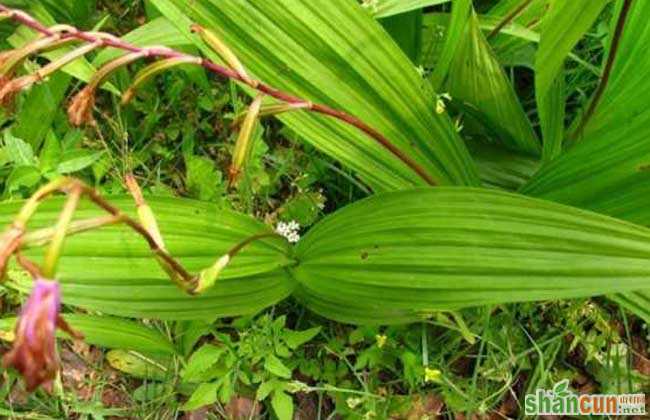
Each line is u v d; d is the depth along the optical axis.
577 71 0.48
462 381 0.43
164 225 0.33
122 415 0.41
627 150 0.35
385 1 0.39
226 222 0.34
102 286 0.34
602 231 0.30
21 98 0.45
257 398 0.40
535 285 0.31
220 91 0.49
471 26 0.37
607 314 0.45
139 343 0.39
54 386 0.41
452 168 0.38
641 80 0.36
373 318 0.40
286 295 0.38
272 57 0.34
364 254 0.34
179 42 0.41
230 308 0.37
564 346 0.45
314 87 0.35
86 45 0.27
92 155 0.42
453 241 0.32
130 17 0.51
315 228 0.35
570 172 0.37
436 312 0.41
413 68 0.36
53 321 0.18
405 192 0.33
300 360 0.43
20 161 0.41
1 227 0.32
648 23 0.36
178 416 0.42
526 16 0.43
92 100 0.27
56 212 0.32
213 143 0.49
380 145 0.37
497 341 0.43
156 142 0.48
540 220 0.31
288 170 0.47
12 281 0.33
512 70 0.49
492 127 0.44
